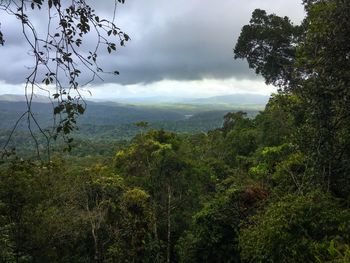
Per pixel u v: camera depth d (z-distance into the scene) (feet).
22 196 53.83
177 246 67.10
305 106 36.99
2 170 32.55
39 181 56.03
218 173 92.79
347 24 31.78
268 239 29.60
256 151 90.17
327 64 32.73
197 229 56.85
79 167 82.58
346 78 31.99
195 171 81.66
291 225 28.94
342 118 32.76
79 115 10.11
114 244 71.10
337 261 22.36
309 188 34.35
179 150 84.28
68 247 66.23
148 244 73.10
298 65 36.63
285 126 75.82
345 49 32.35
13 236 51.98
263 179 59.31
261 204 46.39
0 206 51.83
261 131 91.76
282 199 33.35
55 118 9.93
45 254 57.57
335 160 33.86
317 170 34.35
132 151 90.94
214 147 123.03
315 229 28.48
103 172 82.74
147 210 75.77
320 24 33.68
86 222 66.85
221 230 53.72
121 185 78.07
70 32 10.22
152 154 82.94
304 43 37.81
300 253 27.45
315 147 34.40
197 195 79.61
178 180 80.48
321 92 32.65
